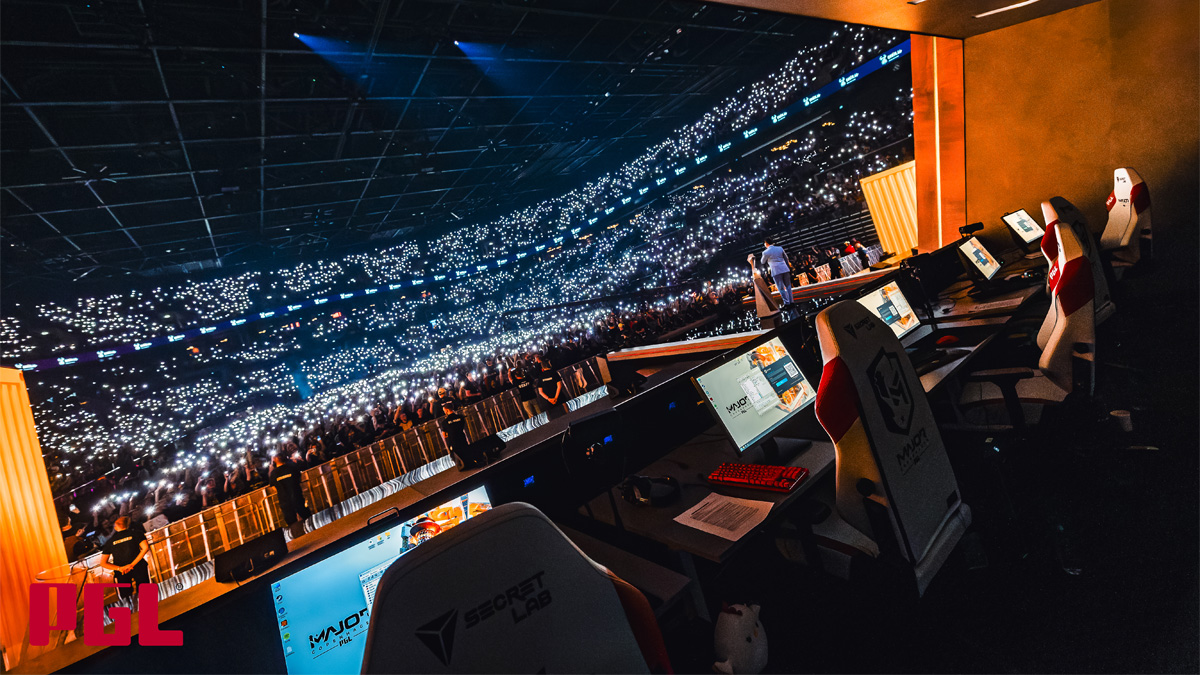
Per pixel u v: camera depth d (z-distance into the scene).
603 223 29.58
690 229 22.38
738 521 2.07
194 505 8.96
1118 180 4.99
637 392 3.49
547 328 19.52
